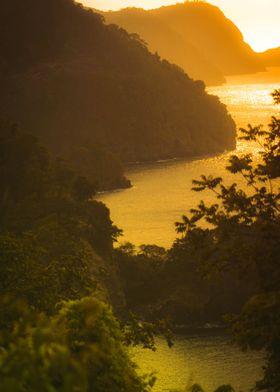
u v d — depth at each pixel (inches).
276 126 808.9
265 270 728.3
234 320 687.7
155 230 4872.0
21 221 3184.1
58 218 3102.9
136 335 752.3
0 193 3690.9
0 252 820.0
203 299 3117.6
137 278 3368.6
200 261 769.6
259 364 2415.1
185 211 5561.0
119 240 4530.0
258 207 775.7
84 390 237.6
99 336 419.2
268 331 634.8
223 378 2316.7
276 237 740.0
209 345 2674.7
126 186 6840.6
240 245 745.6
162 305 3127.5
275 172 788.0
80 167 6830.7
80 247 2206.0
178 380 2251.5
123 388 440.8
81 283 872.9
